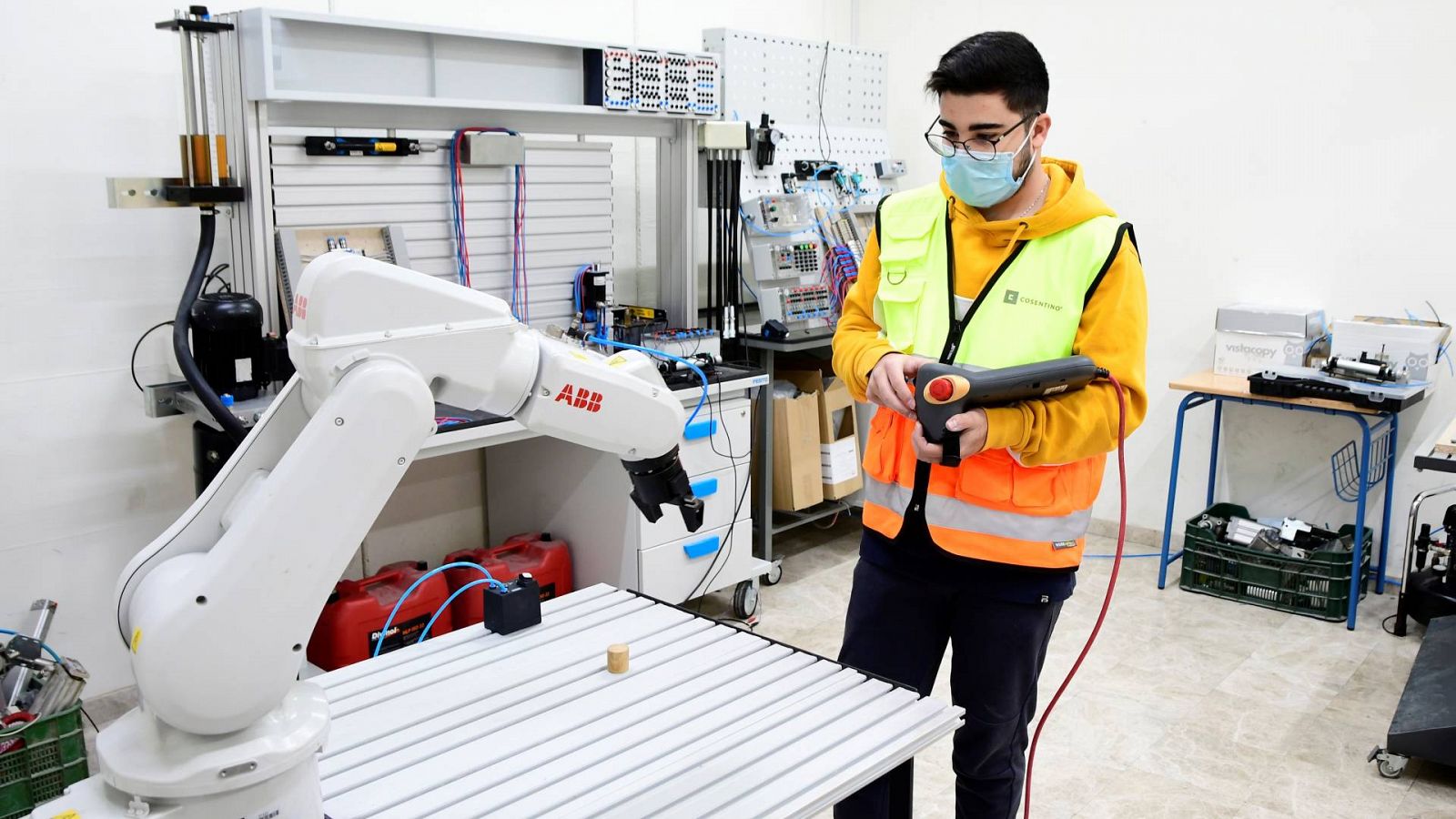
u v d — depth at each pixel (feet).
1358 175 12.27
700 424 10.77
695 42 14.01
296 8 10.00
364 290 3.17
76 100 8.83
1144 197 13.84
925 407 4.79
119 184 8.05
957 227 5.79
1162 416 14.03
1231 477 13.64
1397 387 10.95
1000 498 5.33
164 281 9.48
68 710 7.06
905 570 5.70
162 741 3.03
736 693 4.43
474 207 10.20
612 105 10.50
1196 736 9.17
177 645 2.85
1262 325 12.25
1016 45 5.09
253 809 3.02
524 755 3.92
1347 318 12.59
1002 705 5.61
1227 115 13.05
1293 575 11.83
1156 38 13.43
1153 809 8.09
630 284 13.50
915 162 16.01
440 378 3.41
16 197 8.63
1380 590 12.44
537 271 10.83
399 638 9.64
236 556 2.92
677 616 5.28
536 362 3.57
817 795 3.69
